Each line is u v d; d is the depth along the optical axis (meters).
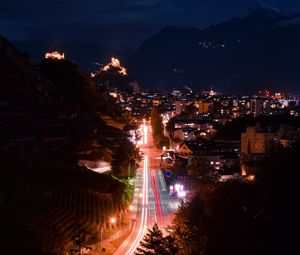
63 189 73.12
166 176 117.12
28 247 51.16
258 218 42.47
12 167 75.56
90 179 84.62
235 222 44.69
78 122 130.50
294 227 36.81
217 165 121.19
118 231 68.44
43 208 63.34
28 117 114.44
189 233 50.16
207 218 51.81
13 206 61.53
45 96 136.00
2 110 111.50
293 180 41.66
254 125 160.38
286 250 35.78
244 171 105.00
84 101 171.88
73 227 60.16
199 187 80.62
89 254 56.88
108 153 112.62
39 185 71.44
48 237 55.06
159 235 45.06
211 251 45.38
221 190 54.34
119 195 83.19
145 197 96.88
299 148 45.53
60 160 95.00
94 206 70.75
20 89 125.56
